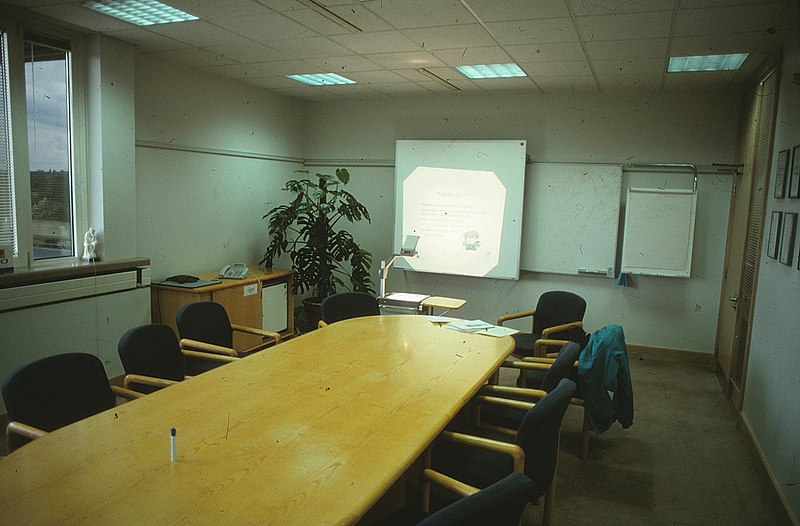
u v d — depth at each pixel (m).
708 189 5.23
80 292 3.87
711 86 4.91
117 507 1.46
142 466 1.68
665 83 4.89
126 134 4.25
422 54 4.24
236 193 5.69
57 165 3.96
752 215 4.09
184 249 5.12
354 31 3.69
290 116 6.39
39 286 3.60
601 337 3.27
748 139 4.54
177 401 2.22
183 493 1.53
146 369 2.81
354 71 4.92
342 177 5.84
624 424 3.29
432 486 2.42
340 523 1.42
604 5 3.02
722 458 3.40
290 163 6.48
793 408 2.62
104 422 2.00
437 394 2.36
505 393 2.76
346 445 1.85
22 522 1.38
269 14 3.39
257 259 6.07
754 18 3.11
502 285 5.99
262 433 1.93
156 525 1.38
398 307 4.84
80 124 4.06
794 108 3.06
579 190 5.56
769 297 3.29
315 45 4.08
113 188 4.18
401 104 6.20
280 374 2.59
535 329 4.50
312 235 5.82
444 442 2.48
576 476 3.16
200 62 4.74
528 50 4.00
